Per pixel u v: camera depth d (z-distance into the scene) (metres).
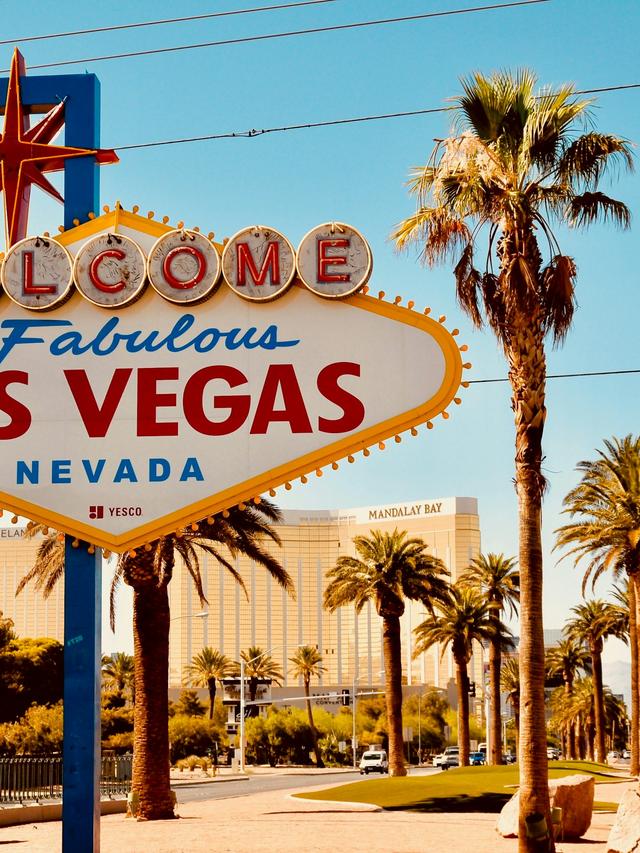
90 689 17.17
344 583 60.97
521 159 23.72
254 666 134.38
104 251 17.84
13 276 17.94
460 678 73.50
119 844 26.55
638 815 23.22
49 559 38.25
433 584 61.03
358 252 17.50
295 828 31.27
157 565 35.38
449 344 17.31
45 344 17.89
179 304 17.70
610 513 51.84
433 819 34.16
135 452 17.52
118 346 17.78
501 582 74.19
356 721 139.25
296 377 17.45
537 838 22.67
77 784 16.97
